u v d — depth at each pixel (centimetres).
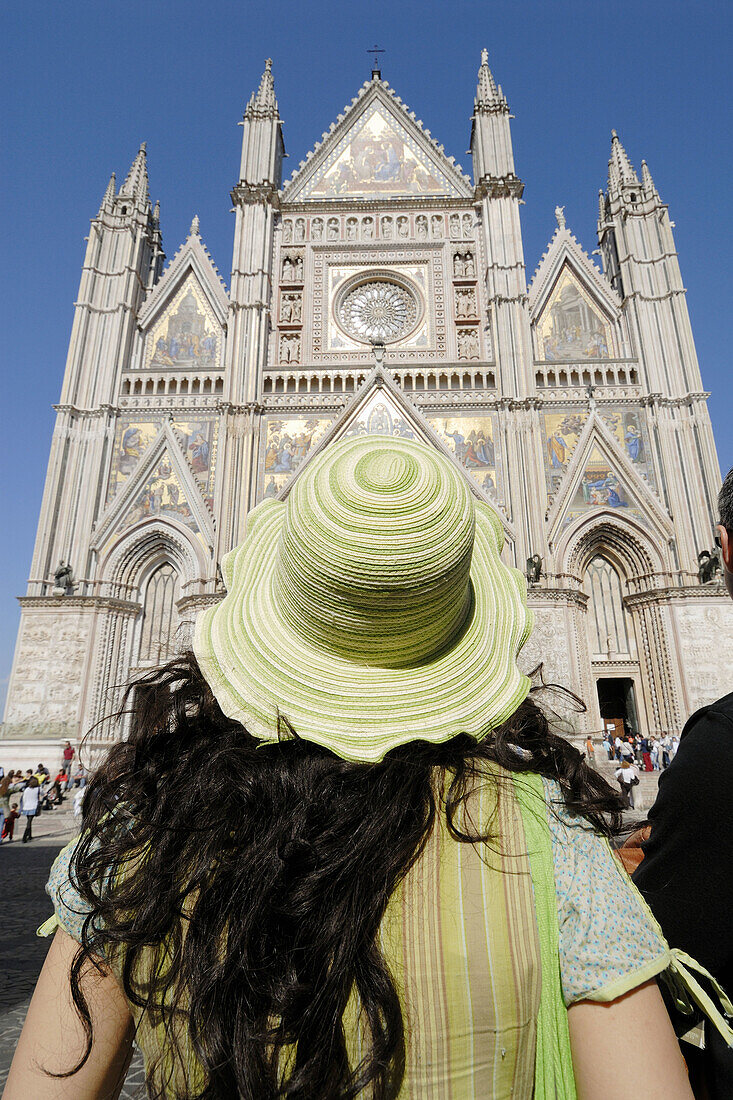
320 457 176
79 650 3609
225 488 3856
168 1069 140
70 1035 145
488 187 4462
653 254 4294
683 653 3516
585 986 133
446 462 172
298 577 158
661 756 3338
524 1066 131
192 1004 129
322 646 165
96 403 4088
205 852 142
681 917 210
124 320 4247
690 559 3694
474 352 4331
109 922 142
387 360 4262
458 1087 126
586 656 3591
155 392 4172
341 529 151
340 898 131
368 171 4734
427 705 158
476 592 192
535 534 3734
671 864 216
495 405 4031
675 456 3888
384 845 136
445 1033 126
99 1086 147
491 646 178
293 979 125
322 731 152
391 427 3944
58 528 3841
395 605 150
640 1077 126
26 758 3384
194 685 185
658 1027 133
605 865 151
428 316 4397
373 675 162
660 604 3641
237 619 179
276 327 4378
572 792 164
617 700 4041
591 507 3828
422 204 4600
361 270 4500
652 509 3775
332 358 4325
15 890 1530
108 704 3506
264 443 4019
